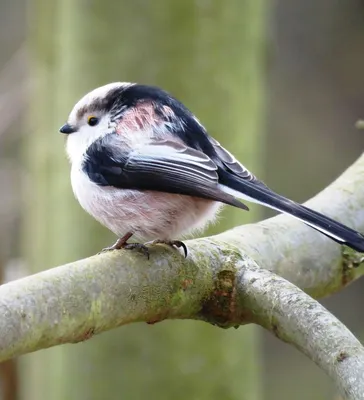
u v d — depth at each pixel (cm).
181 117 796
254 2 1175
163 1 1114
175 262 698
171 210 775
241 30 1162
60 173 1161
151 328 1134
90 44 1122
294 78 2097
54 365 1162
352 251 809
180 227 790
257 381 1231
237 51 1161
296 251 787
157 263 691
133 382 1135
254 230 787
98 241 1134
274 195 734
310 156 2042
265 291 675
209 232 1129
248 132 1196
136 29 1116
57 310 633
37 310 622
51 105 1170
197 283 701
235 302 700
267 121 2044
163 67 1126
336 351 606
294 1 2111
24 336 615
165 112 798
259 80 1209
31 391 1220
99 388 1138
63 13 1139
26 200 1276
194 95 1139
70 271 654
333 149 2053
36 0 1184
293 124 2059
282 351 1953
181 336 1141
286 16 2111
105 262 675
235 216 1144
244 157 1193
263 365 1941
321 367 617
